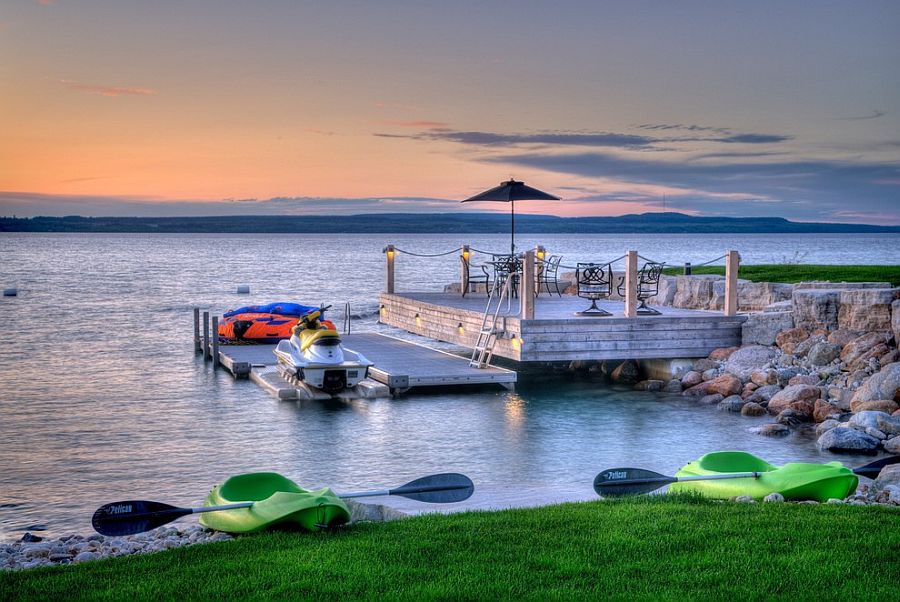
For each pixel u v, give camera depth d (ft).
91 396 70.69
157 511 27.37
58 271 289.53
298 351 71.36
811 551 23.99
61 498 42.29
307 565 23.65
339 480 44.98
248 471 47.06
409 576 22.66
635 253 71.51
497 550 24.86
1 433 56.95
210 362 90.22
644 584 21.75
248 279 253.03
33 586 22.65
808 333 71.05
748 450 51.16
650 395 69.31
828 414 58.18
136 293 198.29
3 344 106.83
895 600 20.36
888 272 99.50
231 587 22.06
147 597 21.52
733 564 23.04
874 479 36.91
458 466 47.67
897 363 58.90
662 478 32.86
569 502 32.12
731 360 70.64
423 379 69.46
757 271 109.60
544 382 75.46
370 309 158.61
